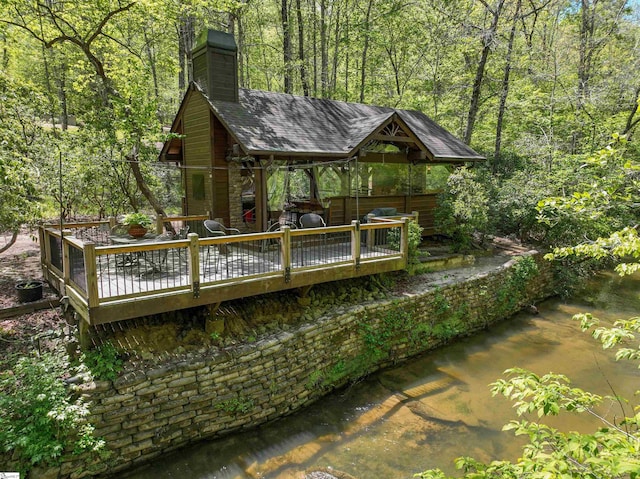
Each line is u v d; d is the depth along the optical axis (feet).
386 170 43.27
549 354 32.22
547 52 66.44
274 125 35.42
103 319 18.98
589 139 57.62
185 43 68.95
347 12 71.41
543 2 75.72
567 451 7.80
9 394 18.03
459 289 35.40
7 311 23.72
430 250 44.83
